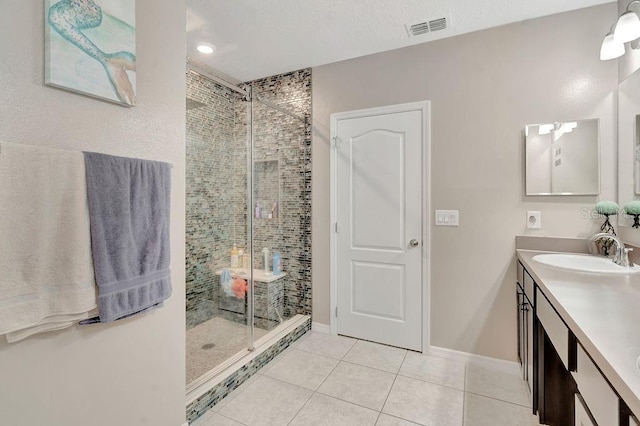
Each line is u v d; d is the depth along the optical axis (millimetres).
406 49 2498
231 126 2891
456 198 2354
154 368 1470
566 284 1332
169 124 1534
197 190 2646
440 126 2395
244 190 2861
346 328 2795
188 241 2609
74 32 1138
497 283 2252
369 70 2639
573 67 2025
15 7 1008
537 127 2107
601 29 1962
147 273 1351
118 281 1233
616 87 1931
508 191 2203
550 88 2080
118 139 1311
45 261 1045
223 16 2090
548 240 2090
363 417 1771
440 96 2389
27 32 1035
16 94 1011
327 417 1771
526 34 2139
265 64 2812
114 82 1265
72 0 1136
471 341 2338
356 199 2721
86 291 1137
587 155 1988
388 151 2586
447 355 2402
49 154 1054
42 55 1070
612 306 1052
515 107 2174
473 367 2281
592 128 1978
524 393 1966
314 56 2666
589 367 883
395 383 2090
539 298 1487
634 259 1727
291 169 2984
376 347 2594
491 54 2230
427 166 2434
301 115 2930
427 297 2457
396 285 2584
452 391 1999
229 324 2766
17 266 979
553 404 1407
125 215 1263
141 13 1403
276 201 3041
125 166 1275
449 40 2355
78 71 1146
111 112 1286
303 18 2115
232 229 2881
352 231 2746
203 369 2084
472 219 2311
